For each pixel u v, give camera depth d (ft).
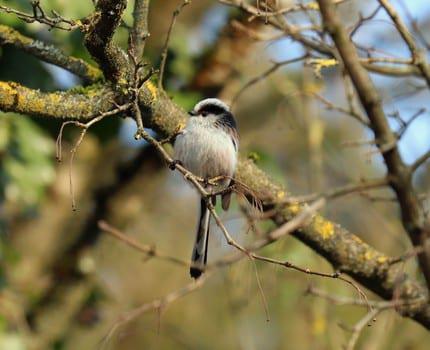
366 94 21.65
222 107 32.22
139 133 23.97
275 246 36.68
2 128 38.81
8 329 39.14
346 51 21.57
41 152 40.16
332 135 48.49
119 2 23.58
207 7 43.75
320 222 28.66
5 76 38.96
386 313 38.29
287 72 44.73
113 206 44.06
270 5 30.09
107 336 25.14
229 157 30.32
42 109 25.91
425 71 27.07
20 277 42.63
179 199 50.55
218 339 48.80
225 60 42.04
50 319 42.91
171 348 47.47
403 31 27.04
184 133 28.96
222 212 35.24
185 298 49.78
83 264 44.06
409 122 25.71
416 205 22.06
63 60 28.55
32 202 39.68
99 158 47.03
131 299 48.11
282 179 40.91
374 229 43.80
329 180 44.29
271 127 43.55
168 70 41.83
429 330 28.27
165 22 42.68
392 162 21.89
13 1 34.19
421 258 22.59
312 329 38.81
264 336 45.24
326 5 21.44
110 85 26.48
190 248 50.21
